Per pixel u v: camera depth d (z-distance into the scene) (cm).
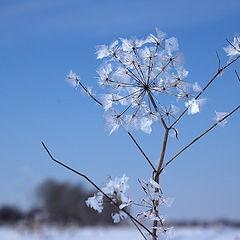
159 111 66
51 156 64
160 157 65
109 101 68
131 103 67
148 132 66
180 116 66
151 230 64
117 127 67
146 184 64
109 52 68
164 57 68
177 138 65
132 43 68
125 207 65
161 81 68
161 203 64
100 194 65
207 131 64
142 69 68
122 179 65
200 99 65
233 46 65
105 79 68
